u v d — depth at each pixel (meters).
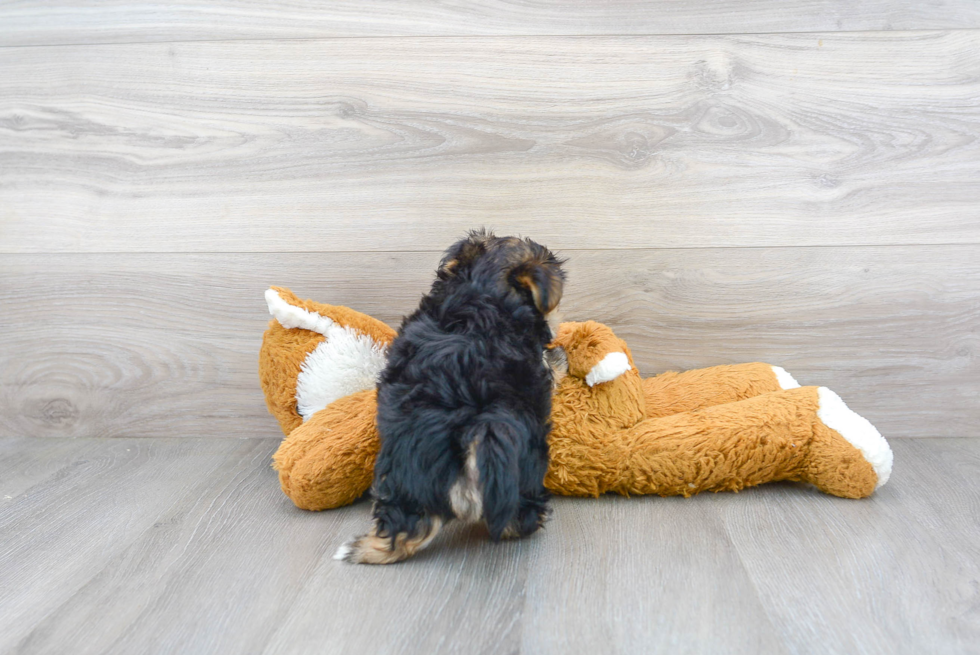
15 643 1.25
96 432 2.36
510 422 1.43
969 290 2.12
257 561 1.53
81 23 2.17
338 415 1.83
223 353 2.29
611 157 2.12
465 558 1.52
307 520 1.74
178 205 2.22
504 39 2.10
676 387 2.05
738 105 2.09
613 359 1.77
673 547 1.55
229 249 2.23
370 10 2.11
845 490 1.78
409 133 2.15
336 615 1.31
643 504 1.79
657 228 2.15
